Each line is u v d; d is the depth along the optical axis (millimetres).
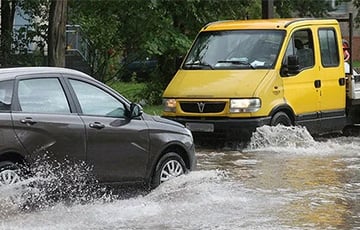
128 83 37875
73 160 13477
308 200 14844
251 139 21875
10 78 13133
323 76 24141
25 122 12898
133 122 14609
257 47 23328
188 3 34094
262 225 12766
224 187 15969
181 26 35375
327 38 24688
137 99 35219
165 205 14258
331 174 17797
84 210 13531
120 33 34031
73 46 35812
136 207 13953
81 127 13609
